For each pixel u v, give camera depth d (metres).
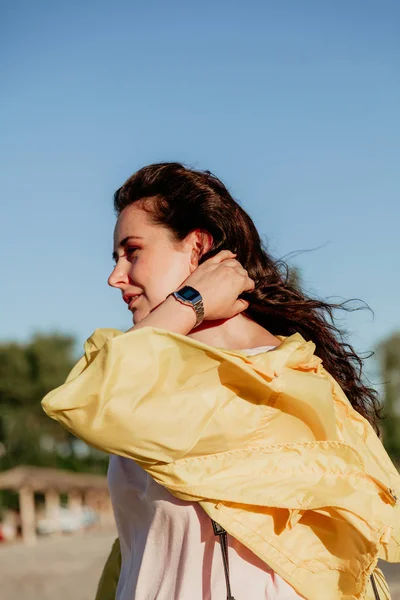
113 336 1.89
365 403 2.49
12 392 60.25
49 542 32.72
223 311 2.08
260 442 1.89
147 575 1.97
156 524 1.98
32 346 61.31
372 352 2.57
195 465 1.85
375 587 2.02
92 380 1.78
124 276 2.29
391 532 1.94
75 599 12.84
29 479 43.19
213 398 1.85
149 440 1.79
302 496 1.85
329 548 1.89
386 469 2.05
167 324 1.99
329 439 1.92
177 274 2.24
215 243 2.27
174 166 2.33
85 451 61.34
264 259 2.39
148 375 1.81
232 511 1.85
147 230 2.26
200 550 1.92
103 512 51.59
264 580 1.89
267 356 1.90
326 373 2.11
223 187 2.36
